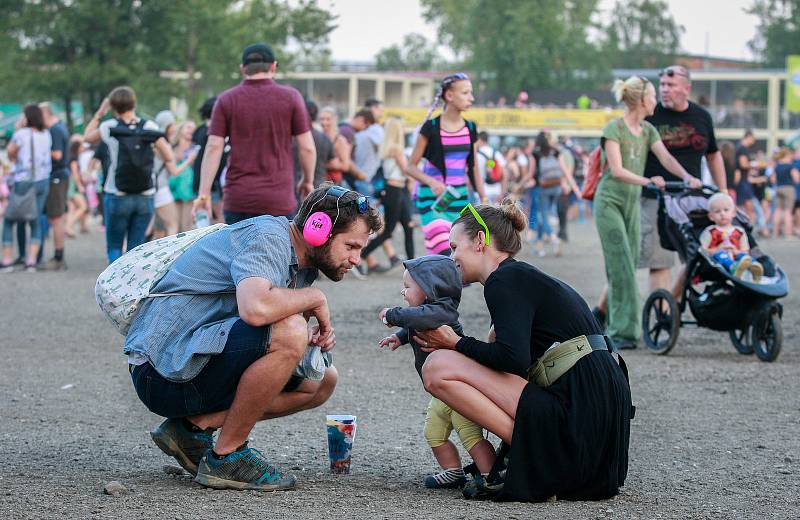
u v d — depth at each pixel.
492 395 4.96
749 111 62.09
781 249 21.72
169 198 14.99
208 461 5.09
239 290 4.81
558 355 4.99
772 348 9.20
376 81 70.75
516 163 24.61
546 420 4.92
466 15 76.50
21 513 4.60
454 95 9.99
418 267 5.06
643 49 90.31
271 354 4.91
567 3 74.31
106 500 4.83
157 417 6.93
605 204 9.71
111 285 5.05
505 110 56.91
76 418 6.87
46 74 46.34
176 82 47.25
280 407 5.38
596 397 4.95
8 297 13.06
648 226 10.16
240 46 46.56
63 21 45.50
